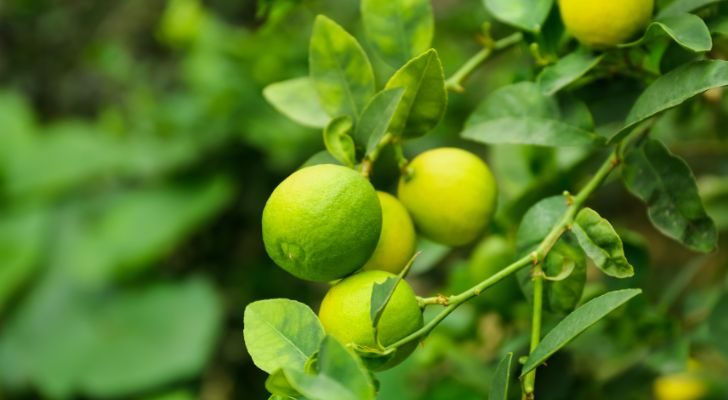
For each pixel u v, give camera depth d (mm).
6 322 1580
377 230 628
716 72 628
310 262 619
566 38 724
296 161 1296
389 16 709
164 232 1454
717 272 870
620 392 805
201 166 1480
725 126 810
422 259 811
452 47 1180
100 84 2023
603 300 601
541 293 647
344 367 575
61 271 1601
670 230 673
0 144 1749
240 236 1504
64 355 1491
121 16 1997
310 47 683
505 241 805
